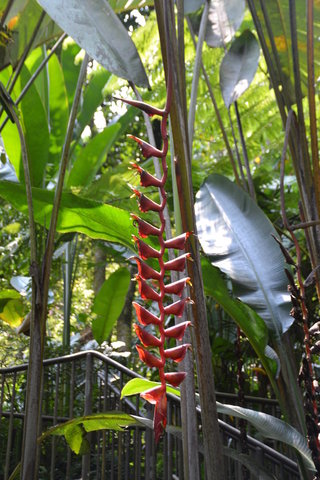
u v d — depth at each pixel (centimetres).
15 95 373
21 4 246
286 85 262
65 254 633
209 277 249
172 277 196
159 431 71
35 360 223
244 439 244
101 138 476
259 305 238
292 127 239
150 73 569
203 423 173
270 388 508
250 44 298
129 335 751
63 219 261
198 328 172
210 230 258
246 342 479
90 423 224
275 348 259
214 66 552
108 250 552
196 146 682
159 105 580
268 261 243
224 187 272
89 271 965
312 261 221
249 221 256
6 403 531
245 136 606
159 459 493
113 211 246
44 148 375
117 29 130
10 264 632
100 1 134
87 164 479
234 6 320
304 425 238
